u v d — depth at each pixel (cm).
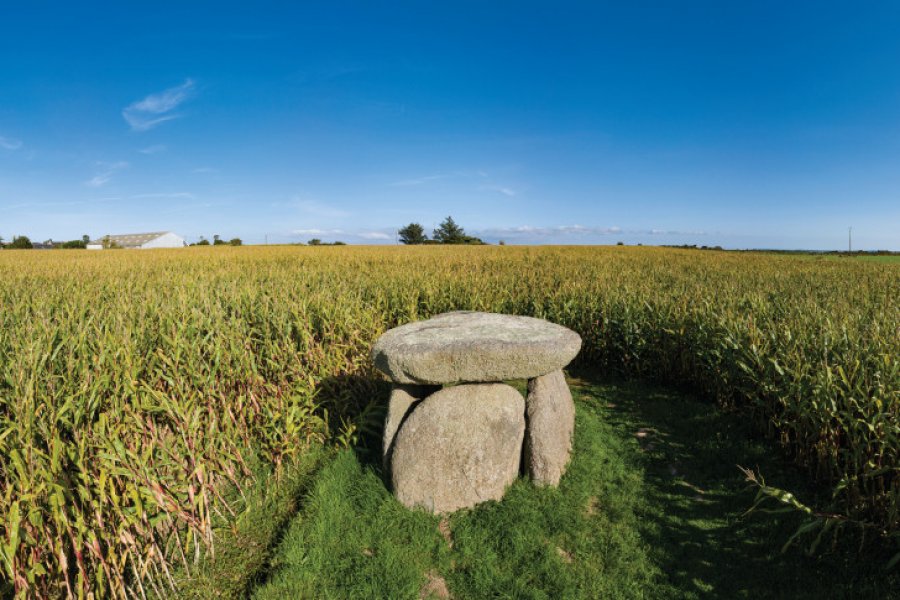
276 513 400
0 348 415
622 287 952
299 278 1109
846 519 327
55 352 371
